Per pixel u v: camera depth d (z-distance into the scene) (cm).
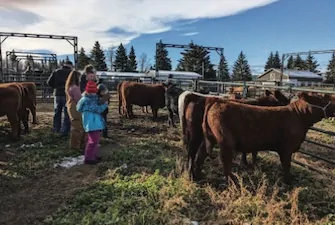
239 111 432
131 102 1077
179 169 499
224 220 358
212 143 456
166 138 768
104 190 430
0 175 496
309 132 907
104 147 680
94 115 555
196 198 405
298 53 2453
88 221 343
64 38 2092
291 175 484
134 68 7619
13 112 699
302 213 371
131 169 518
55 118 787
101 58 6981
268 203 382
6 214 379
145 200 389
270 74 6162
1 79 1925
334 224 348
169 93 920
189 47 2720
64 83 759
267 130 433
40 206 398
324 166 566
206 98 475
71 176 501
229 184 436
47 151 623
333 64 5900
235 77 6962
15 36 1994
